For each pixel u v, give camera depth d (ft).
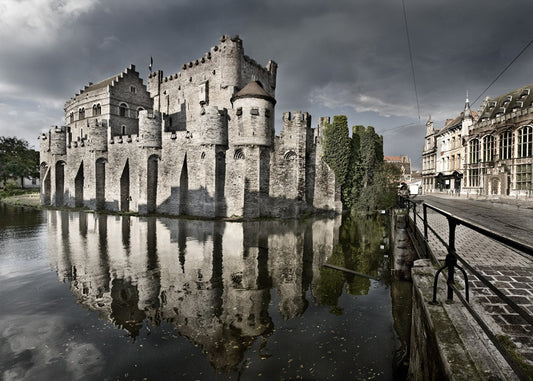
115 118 142.10
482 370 7.97
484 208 58.34
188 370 22.56
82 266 47.34
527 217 42.47
